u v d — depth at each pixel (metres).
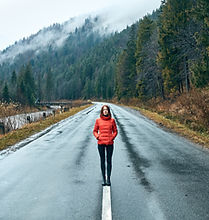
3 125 14.77
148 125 16.02
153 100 41.16
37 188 4.75
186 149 8.59
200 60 18.86
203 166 6.32
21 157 7.49
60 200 4.14
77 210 3.75
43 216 3.56
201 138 10.59
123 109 37.72
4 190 4.68
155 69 34.91
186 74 24.81
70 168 6.17
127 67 60.59
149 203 3.97
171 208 3.79
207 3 15.89
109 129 5.31
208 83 16.00
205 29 17.27
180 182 5.04
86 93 151.25
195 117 15.25
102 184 4.85
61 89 174.00
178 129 13.56
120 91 66.38
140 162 6.75
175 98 29.94
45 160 7.07
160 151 8.24
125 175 5.54
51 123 18.28
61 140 10.70
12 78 102.31
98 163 6.66
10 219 3.48
